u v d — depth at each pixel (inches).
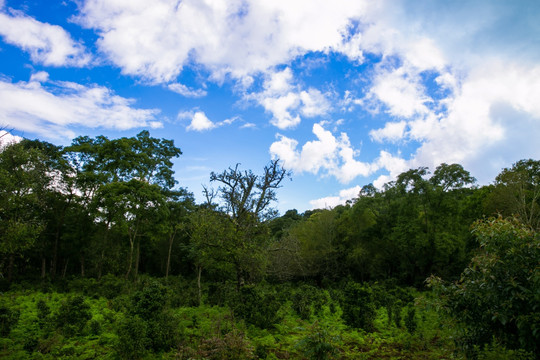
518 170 983.6
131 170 1234.6
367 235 1380.4
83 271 1291.8
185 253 1582.2
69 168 1176.2
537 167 995.3
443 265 1201.4
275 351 375.6
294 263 1274.6
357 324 500.4
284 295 780.0
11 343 364.2
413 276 1258.0
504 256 229.6
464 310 239.0
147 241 1625.2
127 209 1070.4
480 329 236.8
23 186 711.7
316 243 1378.0
